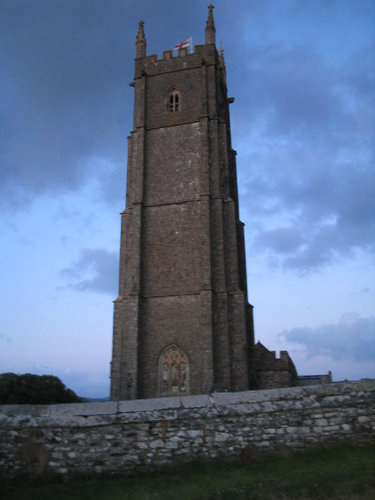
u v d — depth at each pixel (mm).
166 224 34750
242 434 10195
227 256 33719
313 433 10148
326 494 7746
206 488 8484
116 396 30547
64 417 10289
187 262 33250
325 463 9180
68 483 9469
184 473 9492
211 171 35906
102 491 8859
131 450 10062
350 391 10438
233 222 34688
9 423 10078
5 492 9031
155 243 34344
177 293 32500
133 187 36500
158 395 30188
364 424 10086
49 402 15133
